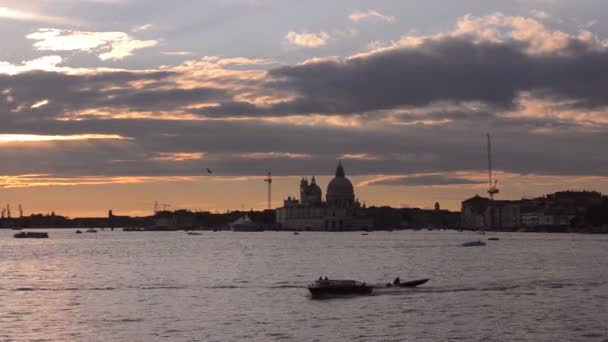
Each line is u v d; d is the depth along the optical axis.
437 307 115.44
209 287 146.00
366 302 121.44
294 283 154.75
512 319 104.31
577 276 166.38
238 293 135.38
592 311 110.69
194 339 92.31
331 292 130.62
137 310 114.56
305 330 97.50
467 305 117.31
